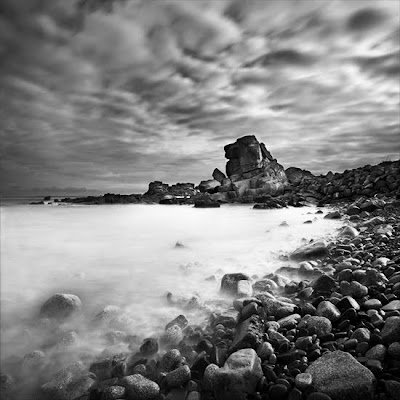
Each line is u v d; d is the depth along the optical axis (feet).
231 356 10.65
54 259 27.61
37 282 21.01
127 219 65.36
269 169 135.33
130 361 11.75
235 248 31.65
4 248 32.60
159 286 20.12
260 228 47.29
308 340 11.68
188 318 15.28
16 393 10.27
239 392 9.57
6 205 127.65
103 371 11.12
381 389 9.26
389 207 58.39
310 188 122.93
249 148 139.13
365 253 23.86
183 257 28.09
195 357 11.69
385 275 18.61
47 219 65.51
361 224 40.11
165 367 11.16
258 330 12.43
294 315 14.08
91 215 76.18
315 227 45.06
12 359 12.10
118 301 17.62
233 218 65.16
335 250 25.31
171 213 82.28
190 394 9.75
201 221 59.88
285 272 21.63
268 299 15.35
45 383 10.55
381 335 11.60
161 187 173.27
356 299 15.48
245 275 19.24
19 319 15.44
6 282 20.93
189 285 20.29
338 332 12.53
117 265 25.43
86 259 27.53
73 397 9.91
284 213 75.25
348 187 107.04
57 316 15.38
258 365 10.37
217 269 23.76
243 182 132.16
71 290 19.42
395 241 27.37
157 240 37.58
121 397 9.71
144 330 14.19
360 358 10.50
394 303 14.05
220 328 13.52
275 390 9.46
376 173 105.60
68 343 13.00
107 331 14.25
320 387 9.33
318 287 17.04
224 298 17.85
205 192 145.69
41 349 12.84
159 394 9.89
